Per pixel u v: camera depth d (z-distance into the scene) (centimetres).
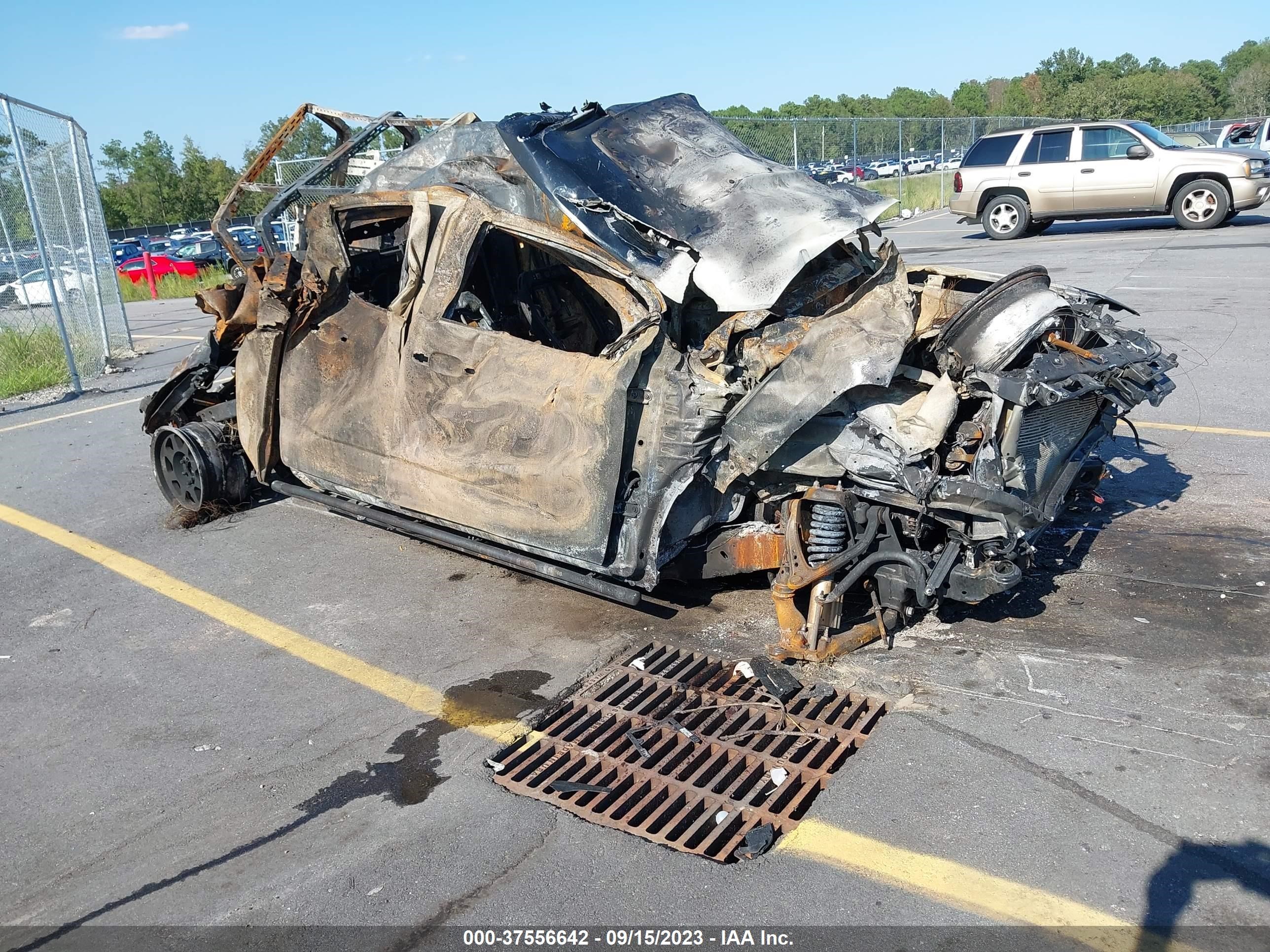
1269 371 771
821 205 444
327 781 353
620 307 423
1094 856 288
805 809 326
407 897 291
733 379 400
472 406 454
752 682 403
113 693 426
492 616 479
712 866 296
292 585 531
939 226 2161
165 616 501
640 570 411
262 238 601
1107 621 429
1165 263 1263
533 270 541
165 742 384
